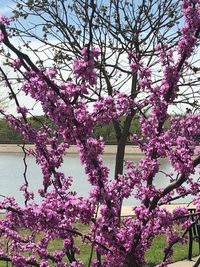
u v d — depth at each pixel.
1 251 3.64
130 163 3.80
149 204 3.65
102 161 3.56
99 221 3.41
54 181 3.98
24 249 3.70
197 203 3.61
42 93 3.32
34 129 3.77
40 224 3.20
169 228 3.83
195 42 3.53
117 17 6.55
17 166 30.58
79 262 3.54
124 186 3.51
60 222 3.19
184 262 8.26
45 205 3.20
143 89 3.62
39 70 3.30
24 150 3.94
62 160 3.95
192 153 3.48
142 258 3.73
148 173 3.57
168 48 3.89
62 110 3.30
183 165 3.45
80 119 3.37
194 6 3.48
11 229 3.51
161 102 3.58
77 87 3.31
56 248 8.23
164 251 4.04
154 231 3.50
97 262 3.75
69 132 3.44
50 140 3.94
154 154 3.63
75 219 3.27
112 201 3.47
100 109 3.37
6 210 3.41
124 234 3.42
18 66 3.45
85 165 3.53
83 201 3.28
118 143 6.32
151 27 6.32
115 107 3.40
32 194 4.05
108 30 6.39
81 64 3.28
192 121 3.70
